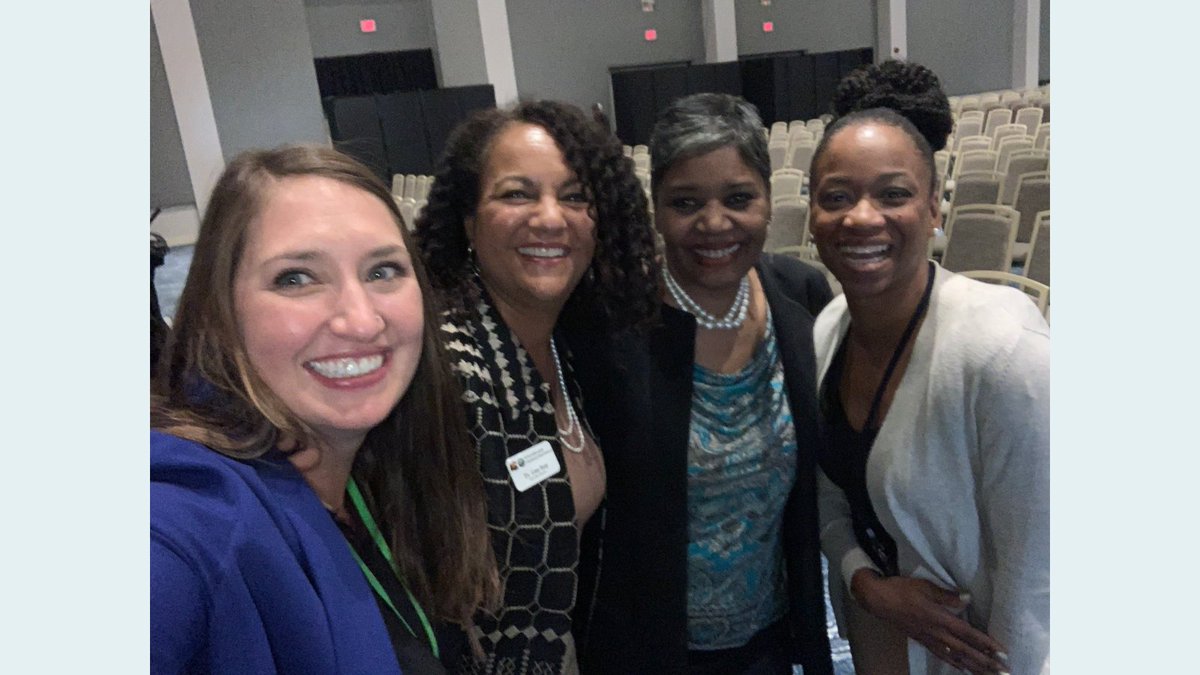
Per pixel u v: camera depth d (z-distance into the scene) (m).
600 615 1.36
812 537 1.42
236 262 0.77
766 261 1.64
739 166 1.18
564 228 1.10
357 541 0.91
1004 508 1.08
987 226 4.20
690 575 1.36
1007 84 16.08
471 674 1.11
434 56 13.77
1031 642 1.08
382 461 0.97
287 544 0.75
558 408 1.23
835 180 1.14
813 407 1.36
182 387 0.78
